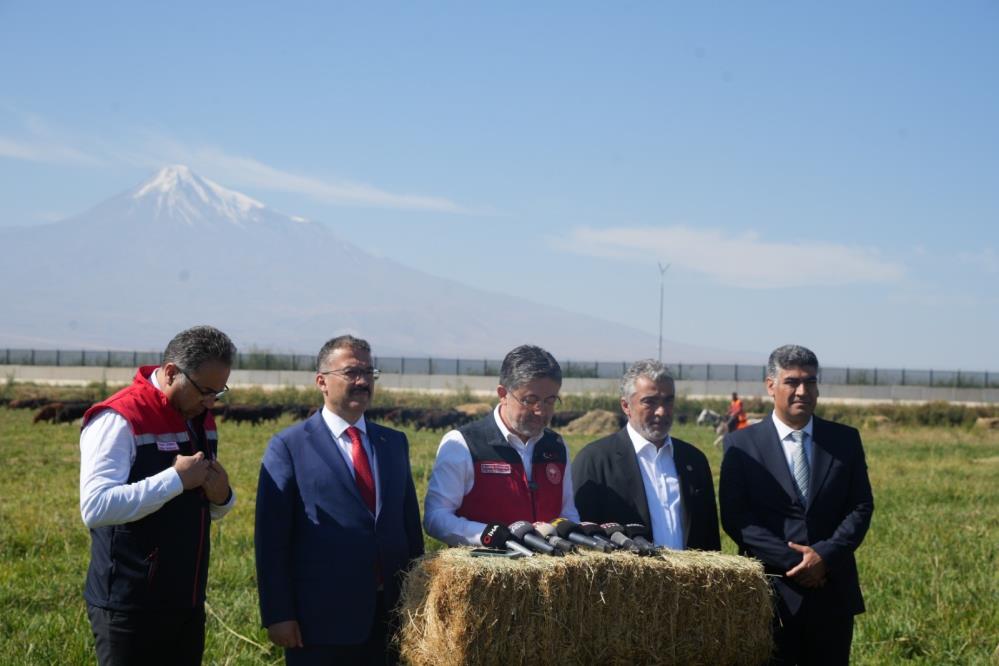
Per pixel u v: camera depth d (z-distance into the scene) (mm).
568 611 4836
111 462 4906
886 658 7445
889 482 17969
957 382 59094
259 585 5348
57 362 69125
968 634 7914
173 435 5117
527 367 5758
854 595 6027
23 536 11078
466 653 4684
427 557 5105
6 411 36000
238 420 31078
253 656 7109
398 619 5289
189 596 5090
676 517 6090
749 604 5207
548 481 5922
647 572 4996
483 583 4703
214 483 5012
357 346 5605
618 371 61875
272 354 63719
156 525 4988
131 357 73812
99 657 5020
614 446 6164
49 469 17734
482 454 5863
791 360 6129
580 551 5062
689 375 62594
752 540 5992
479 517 5805
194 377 5090
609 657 4914
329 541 5332
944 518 13750
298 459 5477
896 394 55125
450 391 48688
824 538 6055
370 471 5551
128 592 4934
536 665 4758
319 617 5270
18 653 6938
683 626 5078
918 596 8984
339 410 5574
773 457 6168
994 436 33969
